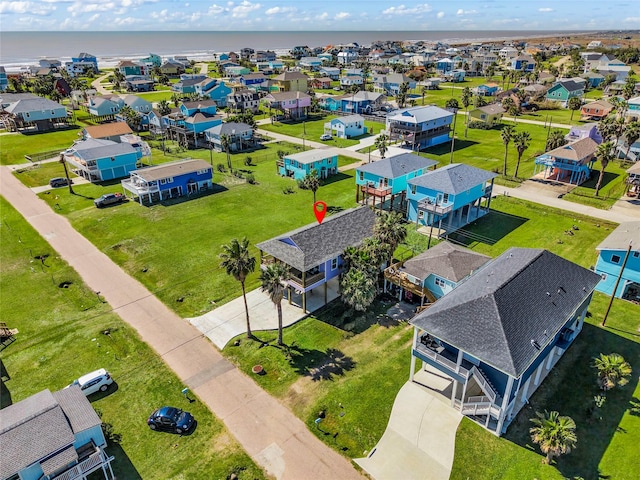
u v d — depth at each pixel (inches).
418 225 2353.6
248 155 3651.6
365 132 4394.7
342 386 1293.1
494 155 3526.1
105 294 1775.3
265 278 1364.4
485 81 7760.8
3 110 4726.9
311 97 5689.0
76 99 5826.8
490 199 2532.0
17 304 1716.3
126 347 1472.7
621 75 6722.4
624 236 1710.1
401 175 2472.9
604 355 1352.1
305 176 2696.9
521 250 1524.4
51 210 2586.1
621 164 3189.0
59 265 1996.8
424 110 3826.3
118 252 2097.7
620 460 1055.0
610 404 1214.9
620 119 3686.0
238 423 1178.6
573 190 2741.1
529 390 1262.3
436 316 1196.5
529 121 4692.4
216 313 1643.7
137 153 3196.4
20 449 917.2
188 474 1040.8
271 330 1545.3
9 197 2783.0
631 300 1678.2
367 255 1571.1
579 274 1401.3
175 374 1353.3
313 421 1179.3
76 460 943.7
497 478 1019.9
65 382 1327.5
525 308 1190.9
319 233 1710.1
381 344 1466.5
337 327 1553.9
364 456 1080.8
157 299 1736.0
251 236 2217.0
